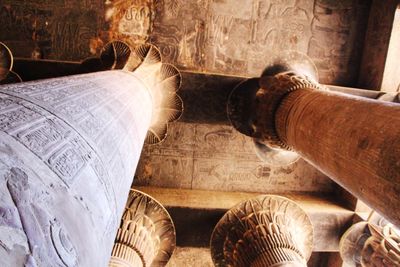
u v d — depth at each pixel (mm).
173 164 9867
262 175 10195
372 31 9992
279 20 9789
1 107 1926
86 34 9211
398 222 2953
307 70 9258
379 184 3113
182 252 9617
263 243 7027
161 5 9375
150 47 8164
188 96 9047
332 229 9266
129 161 3174
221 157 9984
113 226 2273
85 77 4168
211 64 9609
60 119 2205
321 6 9992
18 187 1341
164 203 8773
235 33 9641
